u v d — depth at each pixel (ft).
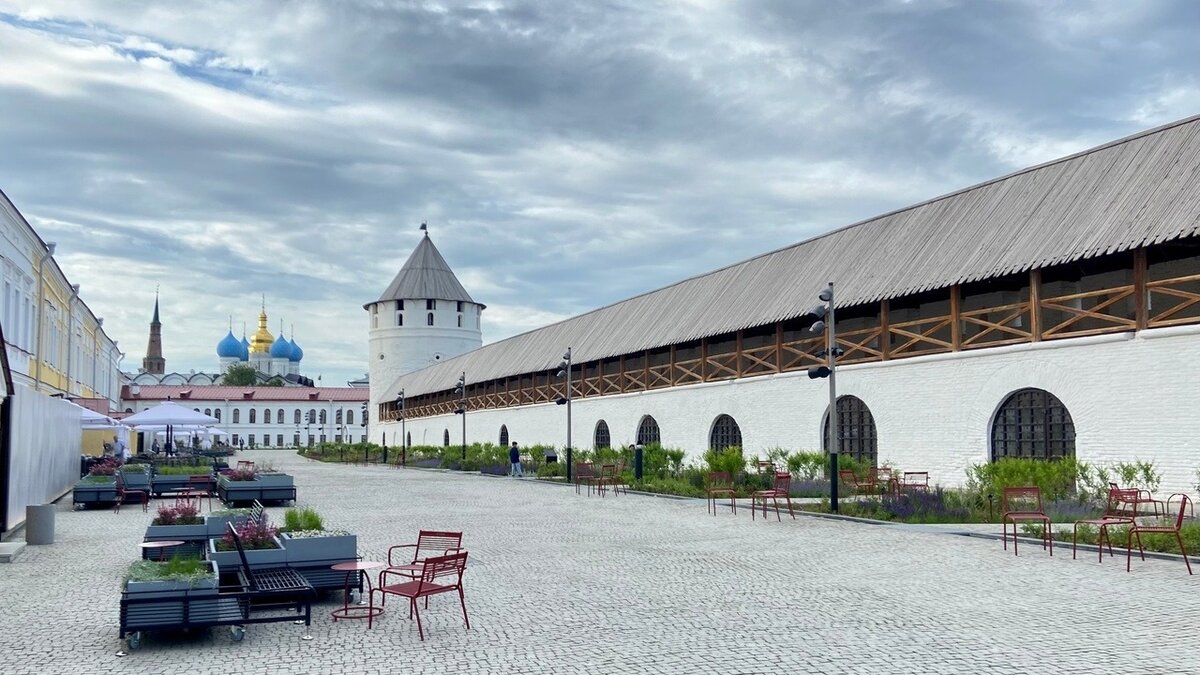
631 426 133.59
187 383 451.12
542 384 169.07
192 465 120.78
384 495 92.89
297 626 32.35
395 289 288.71
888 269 88.74
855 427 92.12
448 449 189.37
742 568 43.93
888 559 46.14
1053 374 70.85
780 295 103.71
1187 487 61.31
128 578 30.83
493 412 188.44
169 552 43.01
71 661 27.84
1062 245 70.13
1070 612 33.19
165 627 29.40
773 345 105.19
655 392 126.93
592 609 34.76
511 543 53.52
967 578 40.37
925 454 82.17
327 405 393.09
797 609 34.35
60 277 130.11
